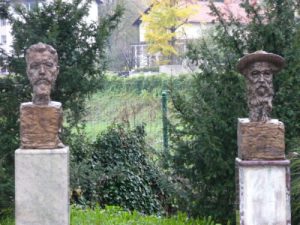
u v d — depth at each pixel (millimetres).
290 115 7520
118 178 10445
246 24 7816
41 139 6180
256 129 6258
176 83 10484
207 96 7750
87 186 9867
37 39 8117
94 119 12961
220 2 15039
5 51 8281
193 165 7918
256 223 6262
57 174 6152
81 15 8367
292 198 7281
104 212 8586
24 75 8188
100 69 8578
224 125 7516
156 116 13500
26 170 6133
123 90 14367
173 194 8164
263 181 6242
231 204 7863
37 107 6168
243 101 7602
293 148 7523
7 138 8055
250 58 6227
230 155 7660
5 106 8219
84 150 9633
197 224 7746
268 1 7754
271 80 6305
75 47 8359
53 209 6172
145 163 11062
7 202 7871
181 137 7941
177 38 23922
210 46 9156
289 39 7637
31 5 9156
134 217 8305
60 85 8289
